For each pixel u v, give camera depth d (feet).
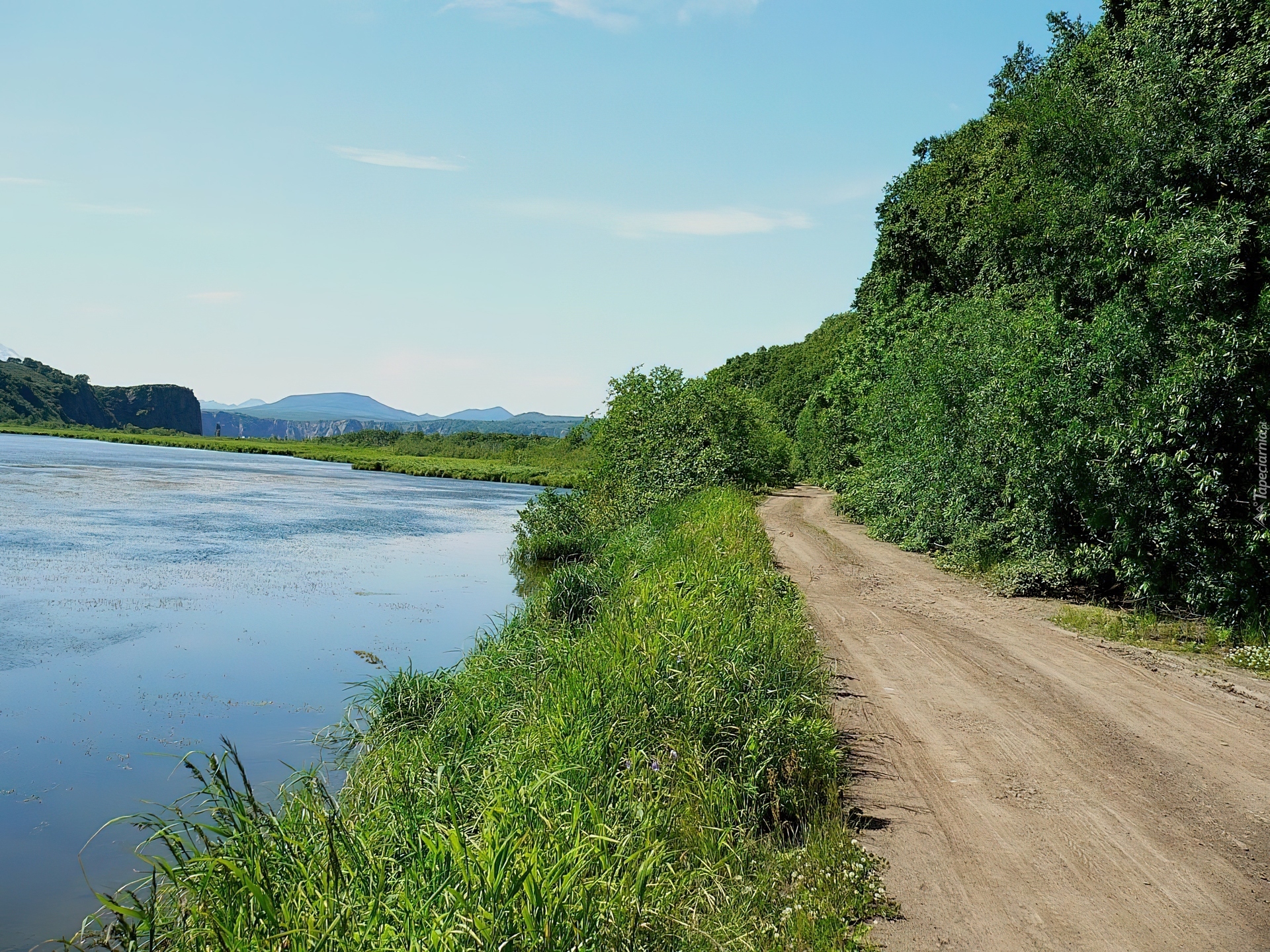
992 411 54.39
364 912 12.41
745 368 371.56
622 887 13.41
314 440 467.52
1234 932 14.65
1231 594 36.50
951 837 18.08
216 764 15.78
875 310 117.29
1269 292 35.37
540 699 23.86
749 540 51.39
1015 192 68.33
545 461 289.94
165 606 50.96
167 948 13.58
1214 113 40.32
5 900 19.42
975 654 33.83
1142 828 18.63
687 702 21.09
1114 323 40.81
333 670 38.50
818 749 20.68
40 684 35.53
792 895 15.44
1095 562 44.39
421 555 76.95
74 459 219.00
